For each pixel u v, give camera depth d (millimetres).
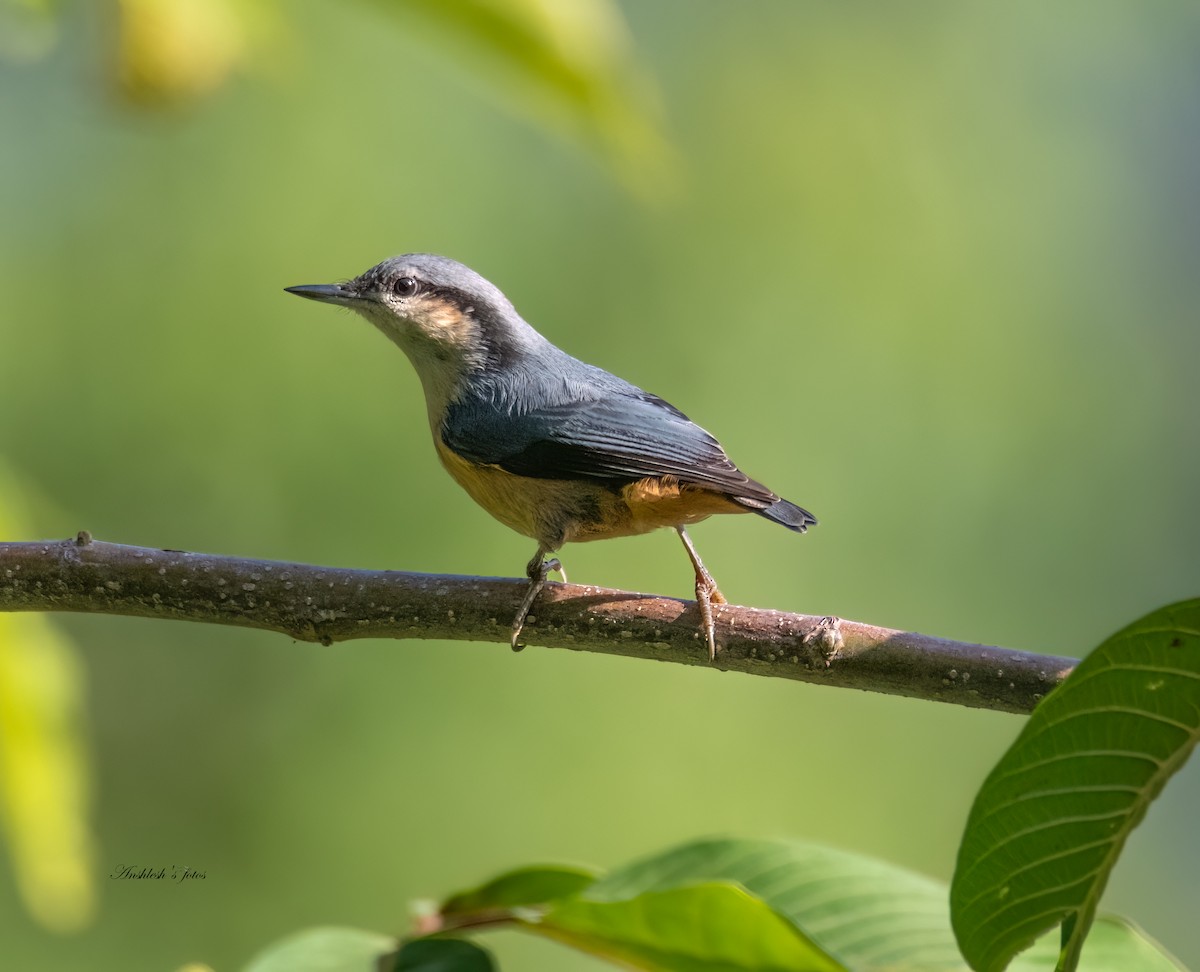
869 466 14539
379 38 14117
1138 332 15852
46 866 6047
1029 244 15695
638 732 13531
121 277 13695
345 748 13375
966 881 3930
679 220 15000
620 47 5594
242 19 6062
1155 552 15148
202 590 5824
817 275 15016
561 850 13062
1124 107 16781
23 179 13914
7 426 13164
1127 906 15914
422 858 12945
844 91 15695
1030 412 15000
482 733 13406
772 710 13797
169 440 13375
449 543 13625
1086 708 3740
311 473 13484
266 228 13719
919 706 14055
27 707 5996
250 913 12773
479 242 14109
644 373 14539
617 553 13992
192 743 13438
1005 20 16500
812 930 4688
